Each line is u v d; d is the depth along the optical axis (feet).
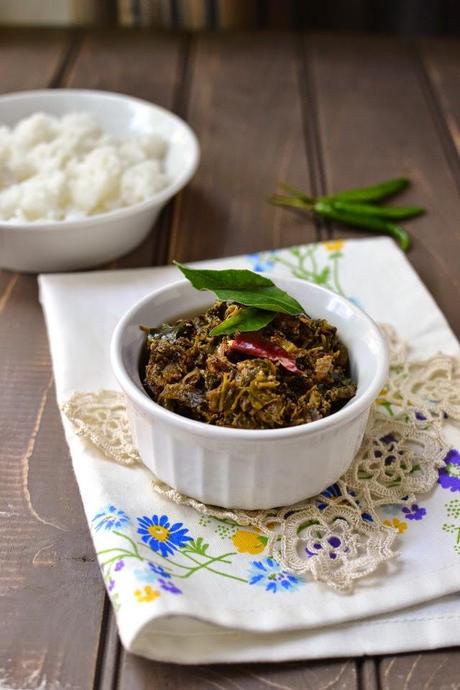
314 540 1.65
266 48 3.33
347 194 2.42
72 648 1.54
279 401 1.62
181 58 3.23
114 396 1.85
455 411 1.83
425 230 2.36
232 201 2.44
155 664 1.53
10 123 2.53
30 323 2.07
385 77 3.10
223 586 1.58
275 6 3.93
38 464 1.78
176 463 1.65
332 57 3.26
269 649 1.53
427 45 3.36
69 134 2.37
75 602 1.59
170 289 1.80
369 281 2.12
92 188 2.19
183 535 1.65
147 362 1.75
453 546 1.64
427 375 1.91
